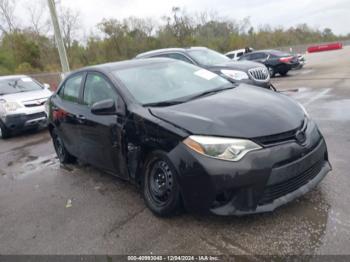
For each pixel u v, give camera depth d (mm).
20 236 3316
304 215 2939
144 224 3184
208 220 3074
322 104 7398
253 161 2625
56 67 40094
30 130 8945
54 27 11352
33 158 6141
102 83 4023
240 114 2932
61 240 3127
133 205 3619
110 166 3953
